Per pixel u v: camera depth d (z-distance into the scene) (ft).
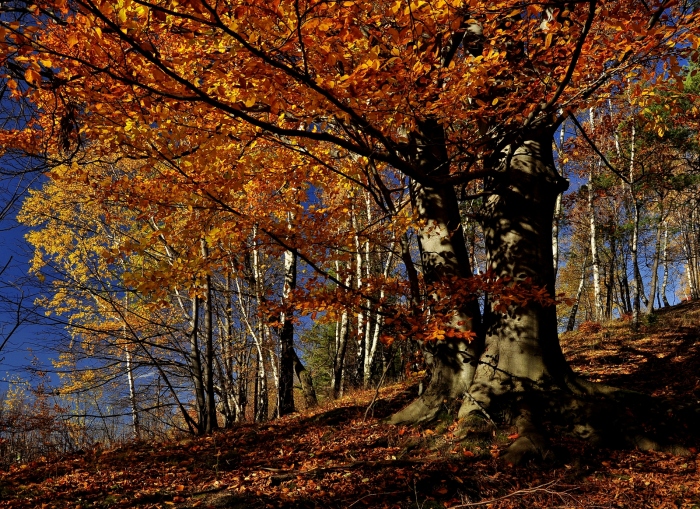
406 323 16.60
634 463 16.78
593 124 52.16
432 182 15.28
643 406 19.57
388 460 17.24
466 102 17.52
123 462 20.79
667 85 14.97
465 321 21.99
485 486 15.15
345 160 20.04
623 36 13.82
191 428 30.83
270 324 20.63
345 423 24.39
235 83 12.67
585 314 104.58
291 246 17.87
